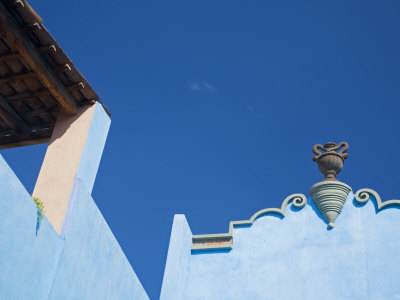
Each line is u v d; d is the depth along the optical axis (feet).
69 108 28.78
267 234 34.96
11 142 31.83
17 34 25.36
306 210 34.99
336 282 31.94
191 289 34.04
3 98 29.89
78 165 26.86
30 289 21.84
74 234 24.84
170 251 34.06
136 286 30.55
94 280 26.22
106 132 29.84
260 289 32.96
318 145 36.76
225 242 35.42
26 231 21.91
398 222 32.81
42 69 26.78
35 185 26.37
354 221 33.63
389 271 31.42
